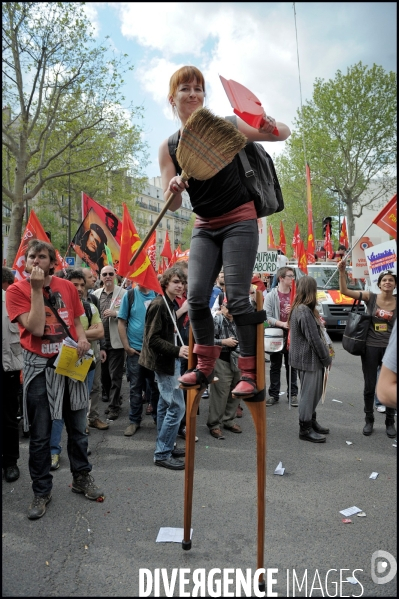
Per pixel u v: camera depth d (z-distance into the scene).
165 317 4.68
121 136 25.98
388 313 5.46
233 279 2.35
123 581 2.74
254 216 2.40
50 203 35.25
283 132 2.31
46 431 3.62
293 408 6.81
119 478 4.29
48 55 19.20
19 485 4.16
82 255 7.51
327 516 3.56
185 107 2.41
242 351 2.44
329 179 28.67
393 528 3.38
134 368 5.65
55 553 3.04
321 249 26.08
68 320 3.73
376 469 4.53
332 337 14.15
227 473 4.40
